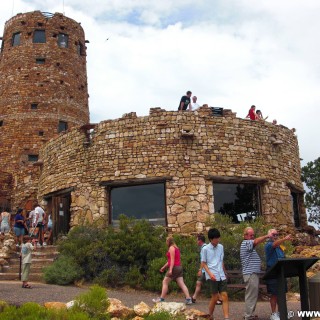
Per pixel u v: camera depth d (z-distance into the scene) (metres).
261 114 22.44
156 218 18.89
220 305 11.80
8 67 34.09
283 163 21.12
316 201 31.80
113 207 19.64
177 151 19.12
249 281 9.33
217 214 17.16
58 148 22.03
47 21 34.72
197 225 18.27
